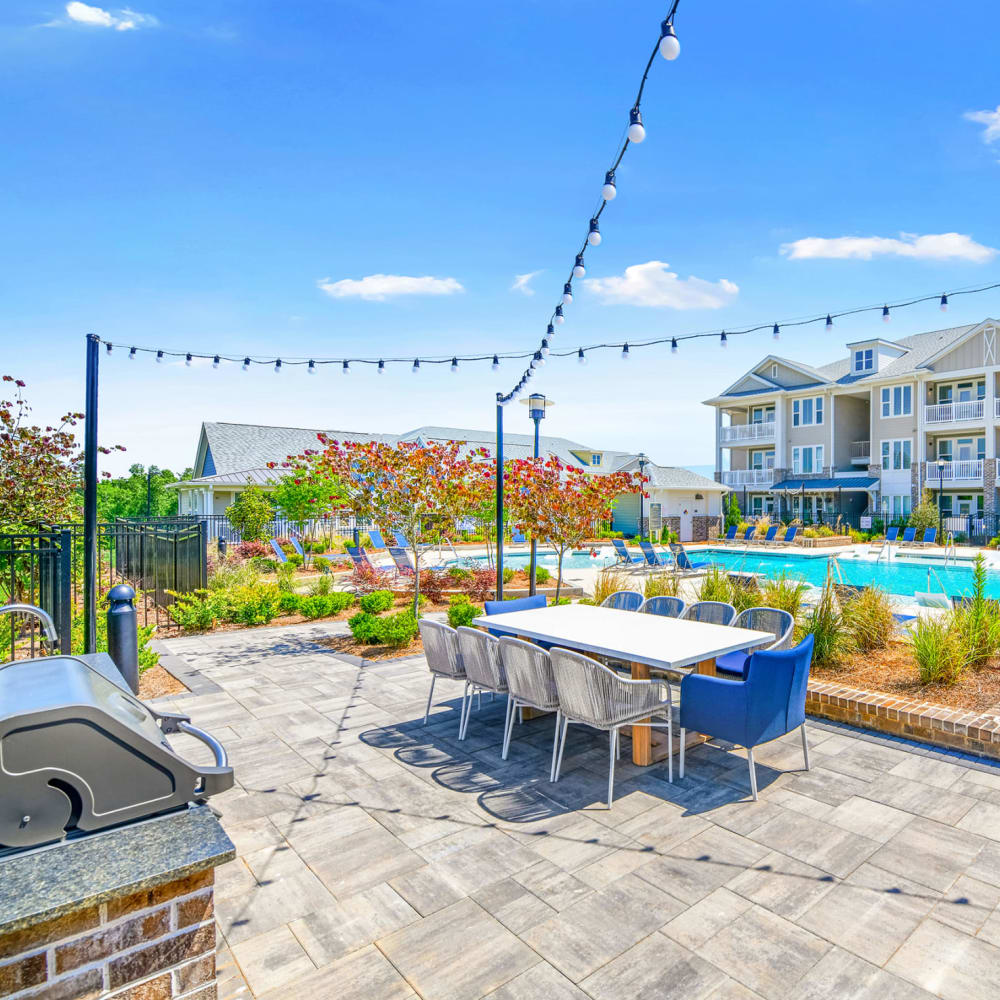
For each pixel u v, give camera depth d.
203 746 4.88
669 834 3.59
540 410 10.26
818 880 3.14
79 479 9.45
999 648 6.54
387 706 5.91
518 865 3.29
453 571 13.61
